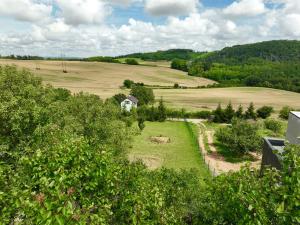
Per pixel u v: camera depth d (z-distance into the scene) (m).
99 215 8.58
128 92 120.94
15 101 22.69
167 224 9.98
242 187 8.30
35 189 8.79
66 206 7.14
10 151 21.95
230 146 51.00
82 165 9.86
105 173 9.94
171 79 169.38
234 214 8.32
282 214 7.31
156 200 10.04
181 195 17.03
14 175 9.59
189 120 84.75
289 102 118.81
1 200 7.97
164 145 56.34
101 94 114.44
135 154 50.00
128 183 10.74
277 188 8.06
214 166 44.91
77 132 31.38
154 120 82.50
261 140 49.97
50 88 30.34
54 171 9.01
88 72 168.12
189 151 52.62
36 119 23.50
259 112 88.75
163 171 21.84
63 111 30.50
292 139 30.36
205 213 9.79
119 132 36.12
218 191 9.13
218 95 128.88
